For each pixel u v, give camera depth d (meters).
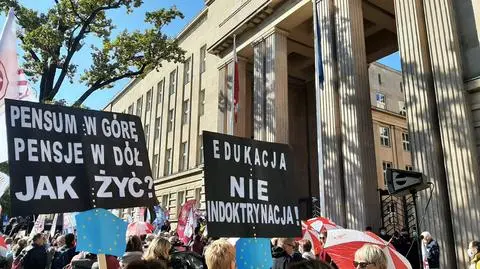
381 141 36.38
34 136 3.82
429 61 13.56
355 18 17.38
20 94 7.35
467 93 12.32
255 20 23.17
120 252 3.92
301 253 7.15
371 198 15.17
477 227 11.10
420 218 12.47
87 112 4.20
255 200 4.39
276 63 21.52
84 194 3.93
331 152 16.47
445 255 11.59
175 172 35.53
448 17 13.04
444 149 12.31
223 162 4.29
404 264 4.91
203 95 33.47
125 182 4.23
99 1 20.62
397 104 42.56
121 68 22.19
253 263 4.26
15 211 3.53
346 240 5.04
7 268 6.57
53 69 19.81
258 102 22.23
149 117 44.34
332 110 16.83
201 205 29.16
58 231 19.55
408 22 14.13
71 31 20.92
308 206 24.92
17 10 19.22
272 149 4.70
